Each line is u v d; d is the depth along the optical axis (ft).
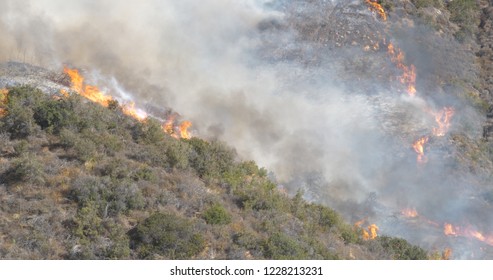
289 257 146.10
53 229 143.64
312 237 164.35
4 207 147.84
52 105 179.52
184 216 155.53
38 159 164.25
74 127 177.47
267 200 170.91
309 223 175.01
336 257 155.74
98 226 143.95
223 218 155.22
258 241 150.51
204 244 145.59
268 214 166.40
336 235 176.76
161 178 167.43
